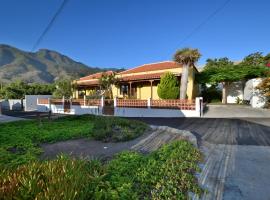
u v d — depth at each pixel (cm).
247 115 1798
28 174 346
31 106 3584
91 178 407
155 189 441
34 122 1557
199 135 1110
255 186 507
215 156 747
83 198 323
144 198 398
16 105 3862
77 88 3456
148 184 455
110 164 557
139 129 1138
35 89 4478
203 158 717
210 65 3856
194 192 456
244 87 2831
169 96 2205
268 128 1232
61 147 821
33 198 293
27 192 297
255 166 639
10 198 289
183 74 2112
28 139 919
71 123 1422
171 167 553
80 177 363
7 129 1239
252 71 2470
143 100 2152
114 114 2294
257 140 968
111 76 2786
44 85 4681
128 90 3056
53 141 914
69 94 3091
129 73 3086
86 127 1193
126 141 923
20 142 865
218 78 2647
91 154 719
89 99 2573
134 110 2159
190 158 660
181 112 1944
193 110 1898
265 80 2011
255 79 2259
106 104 2414
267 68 2417
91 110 2503
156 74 2698
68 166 400
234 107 2302
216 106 2442
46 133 1038
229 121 1543
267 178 551
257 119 1588
